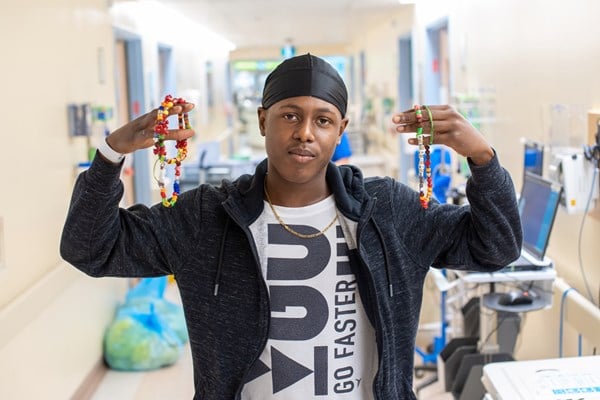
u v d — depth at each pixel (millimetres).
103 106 4172
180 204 1262
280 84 1155
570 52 2881
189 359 4008
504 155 3934
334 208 1244
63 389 3168
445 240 1286
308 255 1226
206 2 6355
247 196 1231
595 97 2639
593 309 2477
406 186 1333
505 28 3863
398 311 1262
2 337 2389
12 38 2711
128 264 1229
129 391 3604
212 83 11508
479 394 2773
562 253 3047
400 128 1206
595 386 1671
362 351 1240
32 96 2936
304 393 1208
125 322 3982
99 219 1154
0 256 2504
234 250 1219
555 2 3057
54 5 3305
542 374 1736
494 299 2648
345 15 8094
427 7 6191
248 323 1205
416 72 6809
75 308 3398
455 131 1177
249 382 1223
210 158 7957
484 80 4363
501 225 1215
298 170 1158
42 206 3021
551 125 3107
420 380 3457
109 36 4641
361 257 1197
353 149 10828
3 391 2449
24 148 2811
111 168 1142
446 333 3832
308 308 1214
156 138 1135
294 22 8758
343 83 1203
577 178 2598
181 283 1242
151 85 6609
